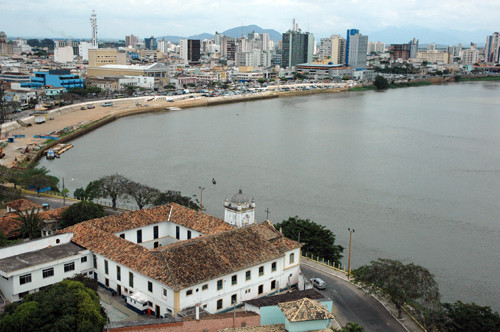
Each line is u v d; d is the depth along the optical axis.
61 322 65.50
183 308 82.19
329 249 119.69
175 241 111.75
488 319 85.50
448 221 158.62
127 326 69.06
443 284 118.44
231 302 90.12
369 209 168.12
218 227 104.81
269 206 168.88
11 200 141.25
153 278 83.50
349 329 74.12
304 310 67.12
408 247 138.25
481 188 195.12
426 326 86.62
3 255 90.06
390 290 89.19
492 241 144.12
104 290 94.56
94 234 98.25
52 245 96.19
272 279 96.75
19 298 84.62
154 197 140.62
